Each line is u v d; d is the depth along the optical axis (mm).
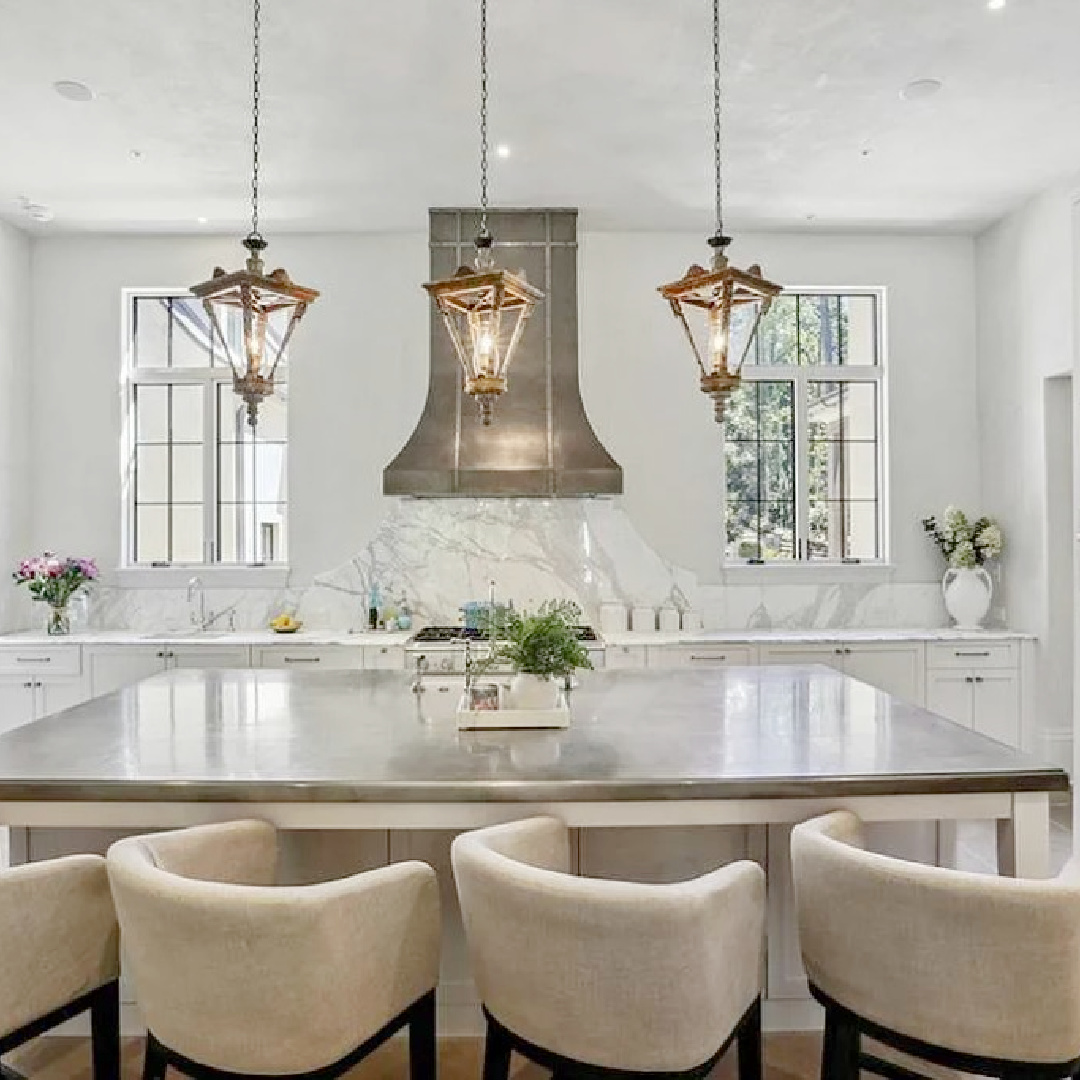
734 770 1999
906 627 5430
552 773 1990
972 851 3611
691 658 4816
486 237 2436
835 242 5492
